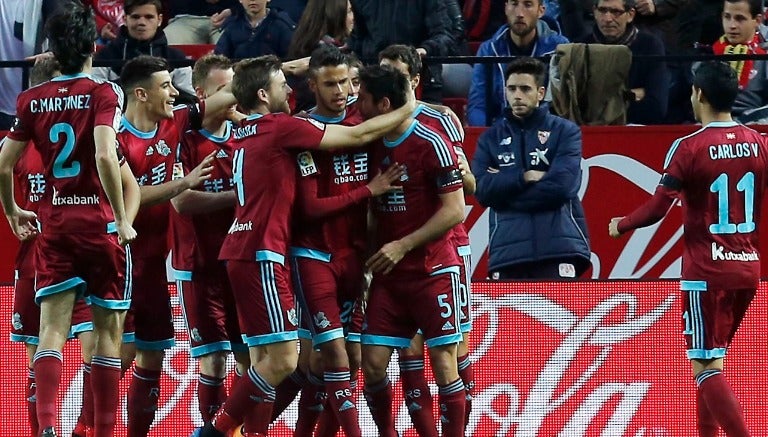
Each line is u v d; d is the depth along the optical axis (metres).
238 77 27.53
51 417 26.06
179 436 32.25
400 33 36.84
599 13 36.91
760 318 32.12
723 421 27.98
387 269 26.77
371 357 27.41
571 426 32.38
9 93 37.91
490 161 33.38
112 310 27.19
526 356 32.47
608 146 35.19
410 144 26.77
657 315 32.38
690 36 39.53
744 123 36.09
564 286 32.50
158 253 29.91
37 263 27.00
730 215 28.30
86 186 26.55
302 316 28.17
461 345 29.98
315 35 34.38
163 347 30.16
